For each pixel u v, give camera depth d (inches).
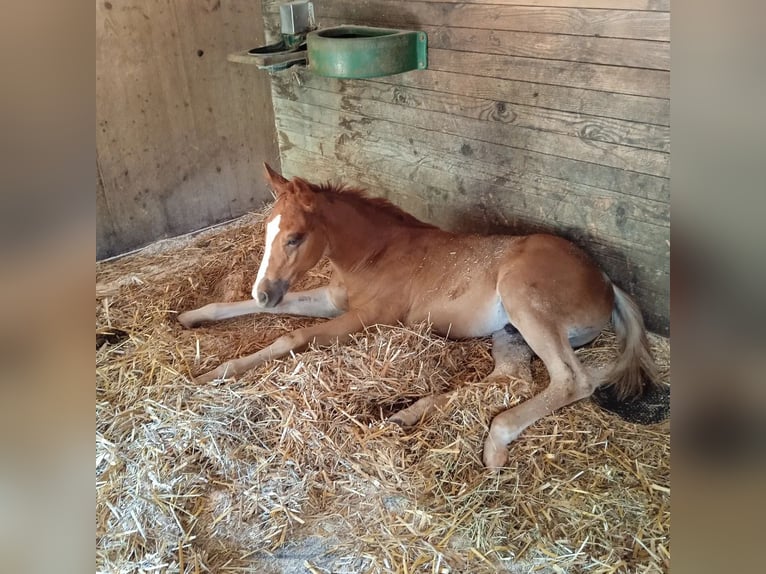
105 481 72.4
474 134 109.7
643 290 96.7
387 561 64.2
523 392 82.0
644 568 61.9
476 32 101.3
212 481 73.5
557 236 100.1
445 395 81.7
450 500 69.3
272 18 141.8
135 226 137.9
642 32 82.8
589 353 92.8
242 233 140.3
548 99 96.4
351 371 85.6
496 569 63.0
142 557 65.4
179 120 137.7
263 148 154.5
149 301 111.7
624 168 91.7
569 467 73.0
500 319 92.6
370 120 128.3
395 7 112.0
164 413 80.4
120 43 124.6
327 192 95.0
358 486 72.2
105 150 128.8
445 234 98.9
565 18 89.7
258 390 82.9
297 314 108.1
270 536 68.0
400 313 96.1
